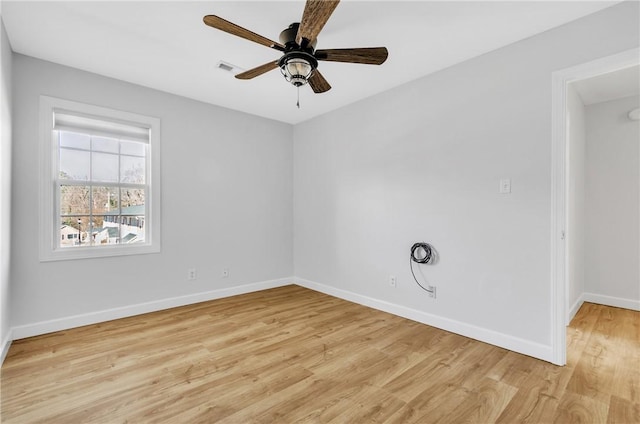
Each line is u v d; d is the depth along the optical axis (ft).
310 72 6.99
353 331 9.43
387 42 8.13
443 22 7.26
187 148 12.07
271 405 5.86
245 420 5.44
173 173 11.71
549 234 7.48
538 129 7.66
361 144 12.19
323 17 5.50
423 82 10.11
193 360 7.59
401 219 10.78
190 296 12.15
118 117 10.43
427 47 8.36
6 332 8.07
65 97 9.48
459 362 7.48
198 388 6.40
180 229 11.90
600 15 6.79
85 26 7.50
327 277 13.78
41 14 7.01
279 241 15.06
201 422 5.38
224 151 13.12
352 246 12.59
